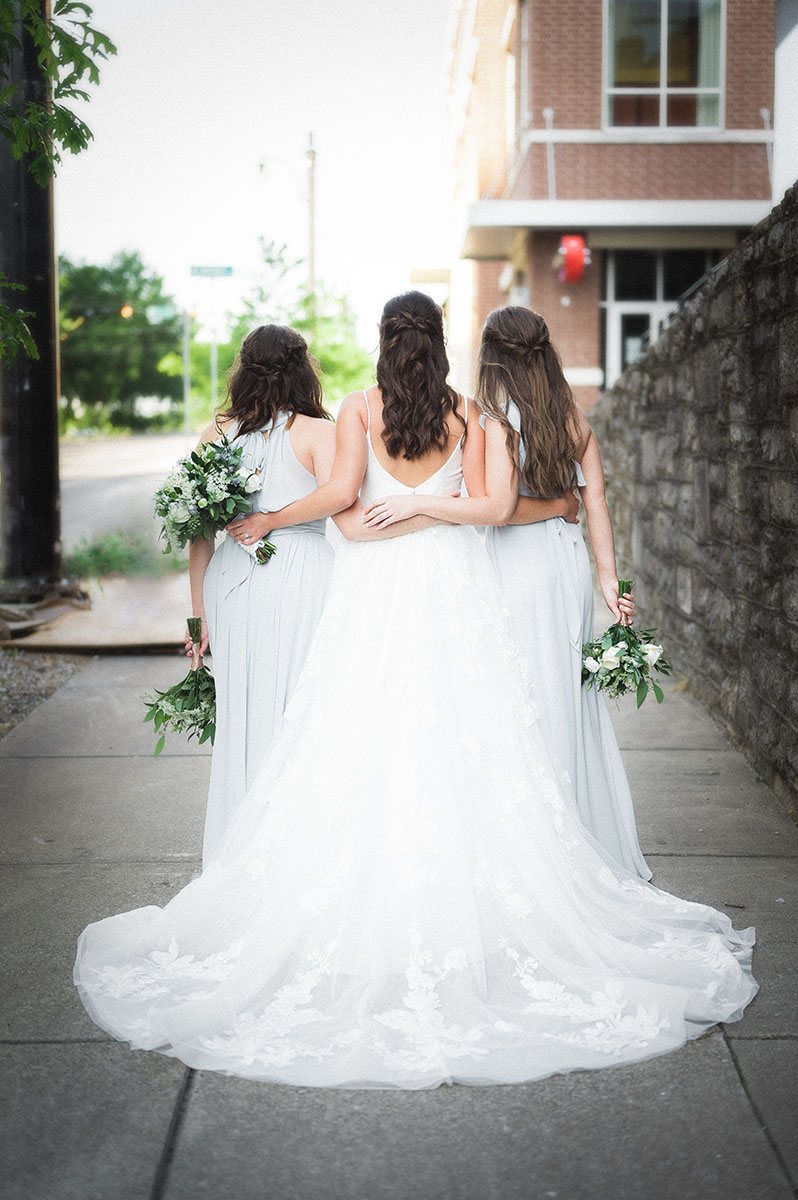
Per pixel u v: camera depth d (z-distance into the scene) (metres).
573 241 16.27
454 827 2.93
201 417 39.03
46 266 8.51
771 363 4.75
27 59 7.43
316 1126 2.37
